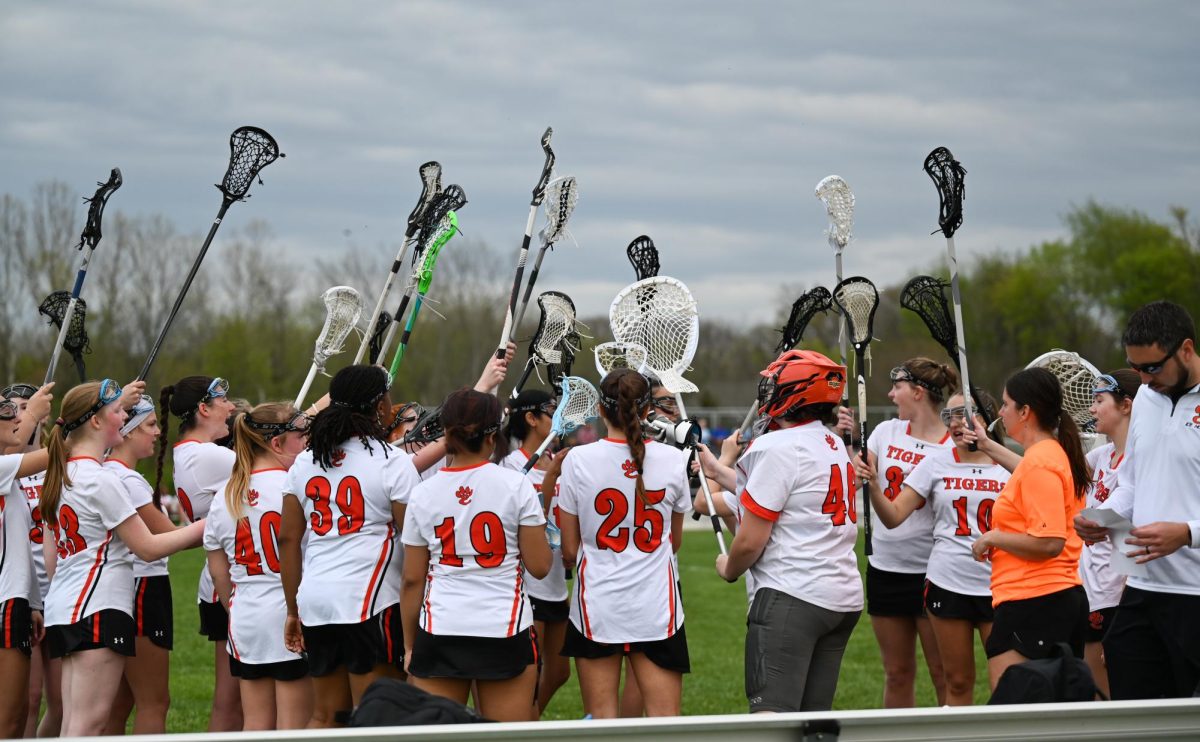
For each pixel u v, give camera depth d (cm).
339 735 611
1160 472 1039
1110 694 1094
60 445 1141
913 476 1294
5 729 1184
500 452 1331
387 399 1168
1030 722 698
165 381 6347
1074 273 9556
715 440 6862
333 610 1072
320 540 1095
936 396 1385
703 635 2414
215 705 1328
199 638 2314
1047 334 9494
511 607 1034
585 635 1124
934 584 1277
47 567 1258
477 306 7712
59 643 1128
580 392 1271
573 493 1136
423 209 1377
